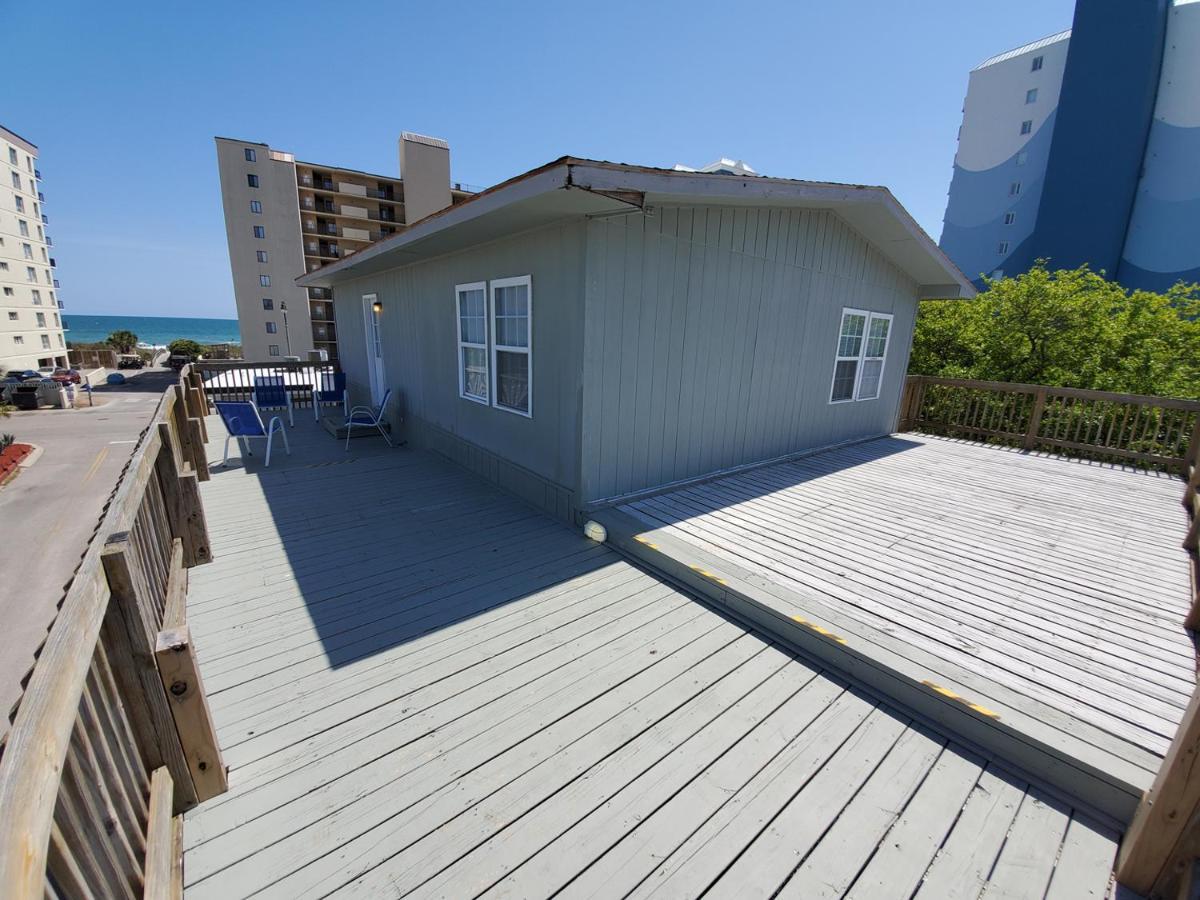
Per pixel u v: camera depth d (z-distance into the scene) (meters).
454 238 4.29
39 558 7.32
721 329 4.44
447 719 1.99
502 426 4.64
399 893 1.38
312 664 2.29
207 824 1.55
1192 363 8.91
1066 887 1.44
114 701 1.27
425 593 2.90
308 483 4.89
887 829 1.60
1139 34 21.44
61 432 15.39
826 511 4.00
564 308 3.64
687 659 2.38
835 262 5.48
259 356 37.03
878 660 2.19
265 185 35.44
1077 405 6.30
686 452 4.50
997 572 3.05
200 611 2.70
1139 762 1.69
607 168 2.64
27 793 0.66
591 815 1.61
